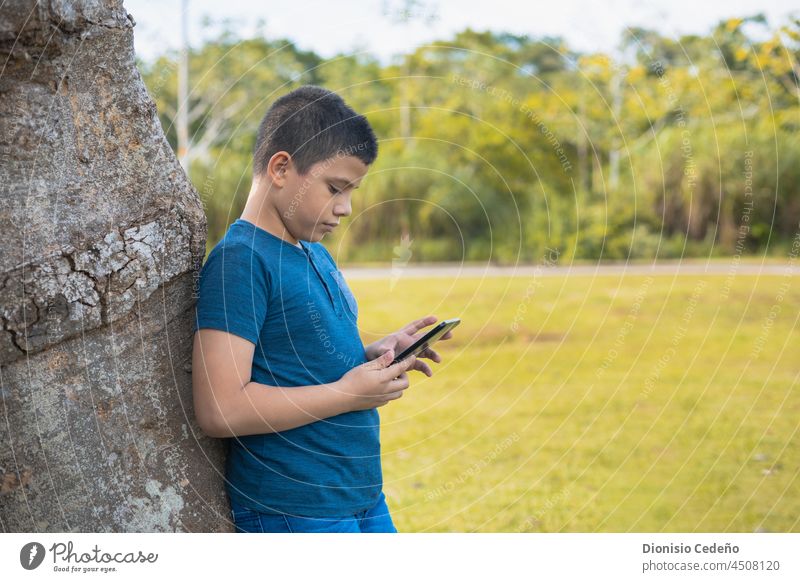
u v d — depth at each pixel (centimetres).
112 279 149
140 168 154
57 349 146
